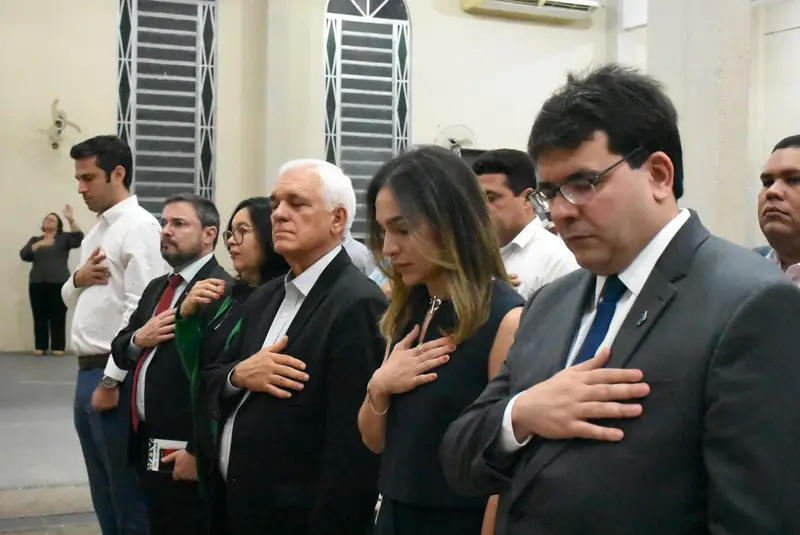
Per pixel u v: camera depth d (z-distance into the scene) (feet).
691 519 3.59
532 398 4.06
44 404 22.39
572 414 3.84
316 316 7.09
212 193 32.22
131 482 10.64
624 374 3.78
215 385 7.41
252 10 32.48
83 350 11.37
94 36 30.91
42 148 30.53
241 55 32.42
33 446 18.10
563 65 36.09
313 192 7.29
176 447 9.04
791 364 3.48
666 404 3.67
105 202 11.75
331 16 32.89
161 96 31.68
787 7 36.50
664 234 4.03
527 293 9.83
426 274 5.87
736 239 12.63
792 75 36.42
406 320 6.30
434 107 34.37
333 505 6.59
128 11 31.24
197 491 8.81
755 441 3.41
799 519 3.37
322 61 32.78
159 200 31.73
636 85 4.00
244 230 9.36
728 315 3.60
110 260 11.46
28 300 30.76
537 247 10.07
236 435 7.14
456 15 34.55
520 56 35.47
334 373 6.83
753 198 37.50
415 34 34.04
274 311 7.64
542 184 4.14
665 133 3.98
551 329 4.62
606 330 4.16
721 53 12.50
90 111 30.96
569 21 36.01
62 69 30.60
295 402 6.95
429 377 5.63
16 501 14.51
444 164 5.78
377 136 33.65
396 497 5.65
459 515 5.53
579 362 4.19
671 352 3.71
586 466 3.80
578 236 4.02
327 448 6.72
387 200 5.78
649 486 3.64
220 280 8.86
